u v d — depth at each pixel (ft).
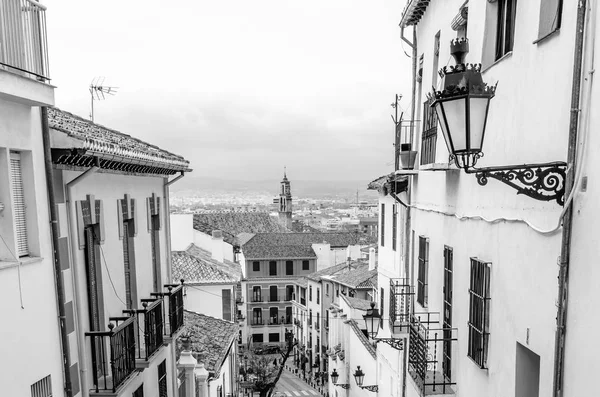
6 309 20.68
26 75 21.74
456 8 30.83
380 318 54.85
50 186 23.86
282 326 207.00
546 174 16.24
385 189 53.06
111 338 26.84
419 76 41.45
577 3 15.60
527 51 19.57
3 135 20.75
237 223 253.85
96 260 29.60
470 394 25.38
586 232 14.53
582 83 15.01
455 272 28.30
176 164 40.16
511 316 20.40
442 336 30.81
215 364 56.59
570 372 15.28
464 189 26.78
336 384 86.58
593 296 14.14
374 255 135.13
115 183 32.58
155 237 41.50
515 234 20.11
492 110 23.21
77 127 30.78
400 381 49.42
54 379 23.94
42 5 22.40
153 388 37.22
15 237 21.50
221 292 81.82
